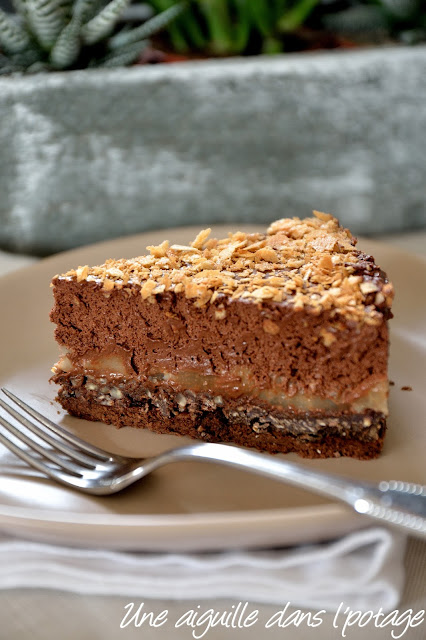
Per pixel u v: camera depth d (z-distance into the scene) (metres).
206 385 0.46
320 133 0.61
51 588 0.39
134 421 0.47
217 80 0.60
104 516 0.39
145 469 0.42
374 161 0.62
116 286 0.46
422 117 0.61
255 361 0.45
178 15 0.63
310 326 0.44
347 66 0.60
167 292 0.45
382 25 0.68
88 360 0.47
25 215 0.62
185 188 0.62
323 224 0.50
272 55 0.63
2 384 0.49
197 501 0.42
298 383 0.45
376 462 0.44
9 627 0.38
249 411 0.46
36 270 0.55
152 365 0.46
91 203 0.62
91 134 0.60
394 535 0.38
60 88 0.59
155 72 0.60
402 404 0.47
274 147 0.62
